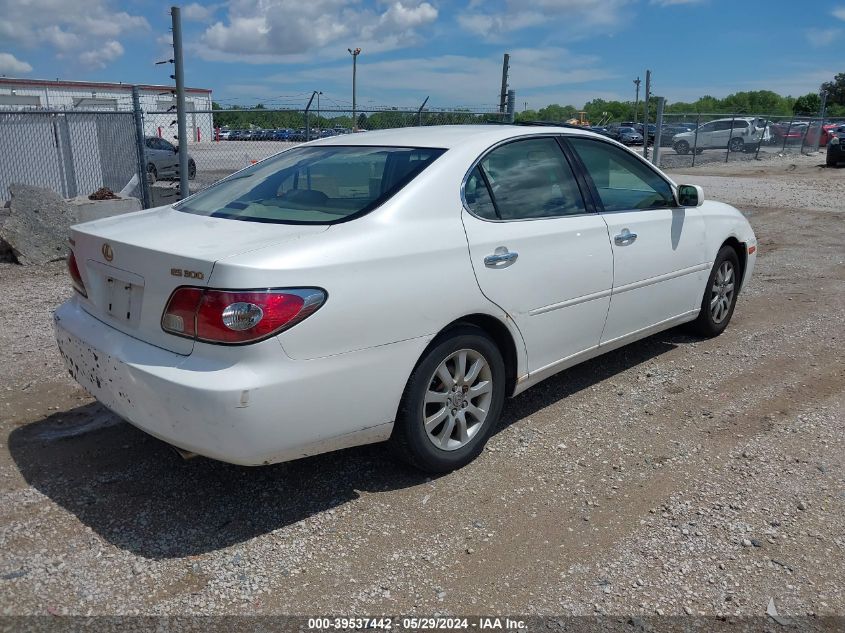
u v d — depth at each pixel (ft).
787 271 28.66
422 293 10.87
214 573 9.47
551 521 10.76
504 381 12.73
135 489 11.50
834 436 13.64
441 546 10.13
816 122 113.39
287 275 9.52
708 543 10.26
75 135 43.98
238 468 12.18
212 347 9.43
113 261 10.66
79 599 8.91
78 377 11.56
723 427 14.02
